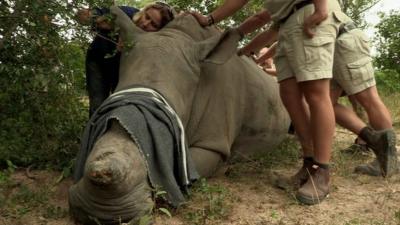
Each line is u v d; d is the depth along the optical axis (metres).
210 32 4.96
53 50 4.61
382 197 4.36
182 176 3.82
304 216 3.93
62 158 5.02
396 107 9.41
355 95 5.08
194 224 3.70
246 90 5.05
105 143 3.44
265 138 5.47
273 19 4.46
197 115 4.52
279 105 5.62
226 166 5.00
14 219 3.77
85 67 5.50
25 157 4.98
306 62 4.19
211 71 4.71
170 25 4.76
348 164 5.34
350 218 3.90
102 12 4.75
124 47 4.42
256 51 5.31
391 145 4.79
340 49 4.98
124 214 3.43
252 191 4.50
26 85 4.69
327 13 4.14
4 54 4.56
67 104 5.34
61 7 4.21
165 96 4.00
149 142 3.60
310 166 4.56
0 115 5.32
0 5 4.21
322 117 4.23
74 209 3.58
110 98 3.88
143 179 3.50
